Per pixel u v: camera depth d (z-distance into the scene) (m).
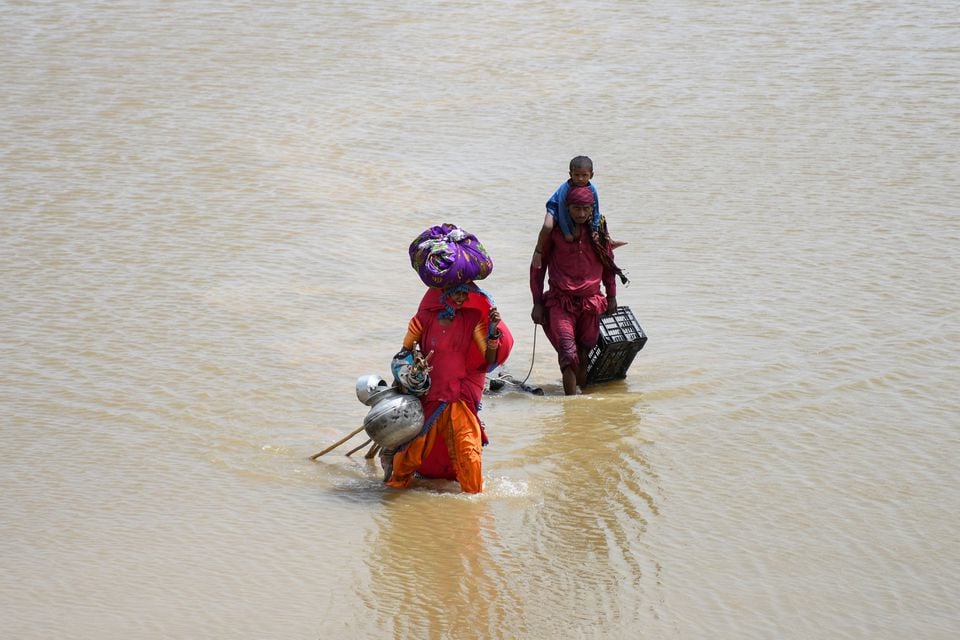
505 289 35.56
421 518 21.06
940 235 39.44
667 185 45.84
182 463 23.09
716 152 50.03
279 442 24.31
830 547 19.94
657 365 29.17
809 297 33.88
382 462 22.73
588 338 28.34
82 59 63.34
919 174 46.62
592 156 49.75
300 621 17.42
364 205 43.50
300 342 30.27
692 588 18.56
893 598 18.30
